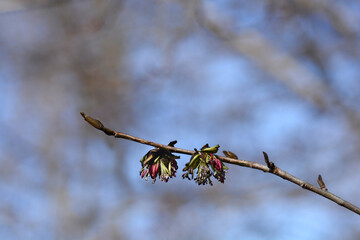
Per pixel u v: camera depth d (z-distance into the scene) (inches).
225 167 159.6
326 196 153.6
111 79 545.0
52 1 387.9
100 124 149.4
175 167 161.0
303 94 424.5
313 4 405.7
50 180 565.6
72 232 531.5
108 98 559.5
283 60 422.6
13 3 361.1
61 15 557.0
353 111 424.5
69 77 585.3
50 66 601.9
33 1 373.7
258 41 421.1
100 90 559.5
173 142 160.4
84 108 577.9
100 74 551.8
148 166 160.9
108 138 562.3
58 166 572.7
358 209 152.1
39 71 617.9
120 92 544.4
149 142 155.6
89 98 576.1
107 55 536.7
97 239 517.3
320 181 155.0
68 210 544.1
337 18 409.1
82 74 563.2
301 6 405.7
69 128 592.7
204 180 158.1
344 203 152.9
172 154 161.3
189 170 159.0
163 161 159.9
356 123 426.9
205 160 158.6
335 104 424.8
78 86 581.9
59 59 582.6
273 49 423.5
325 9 406.9
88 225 532.4
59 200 548.4
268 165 155.6
